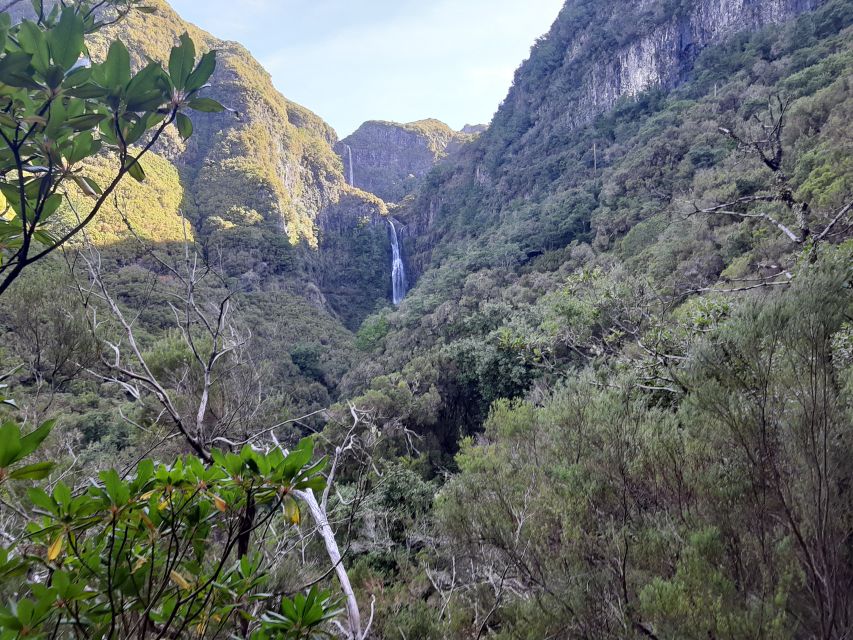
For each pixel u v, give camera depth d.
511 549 2.41
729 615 1.52
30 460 2.20
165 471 0.84
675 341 4.16
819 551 1.57
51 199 0.95
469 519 2.65
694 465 2.30
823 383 1.69
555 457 3.15
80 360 2.89
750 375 1.93
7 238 0.99
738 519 1.95
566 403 3.14
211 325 2.46
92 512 0.74
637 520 2.40
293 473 0.89
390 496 5.15
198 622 0.93
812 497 1.64
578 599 1.95
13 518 1.40
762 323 1.83
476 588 2.43
